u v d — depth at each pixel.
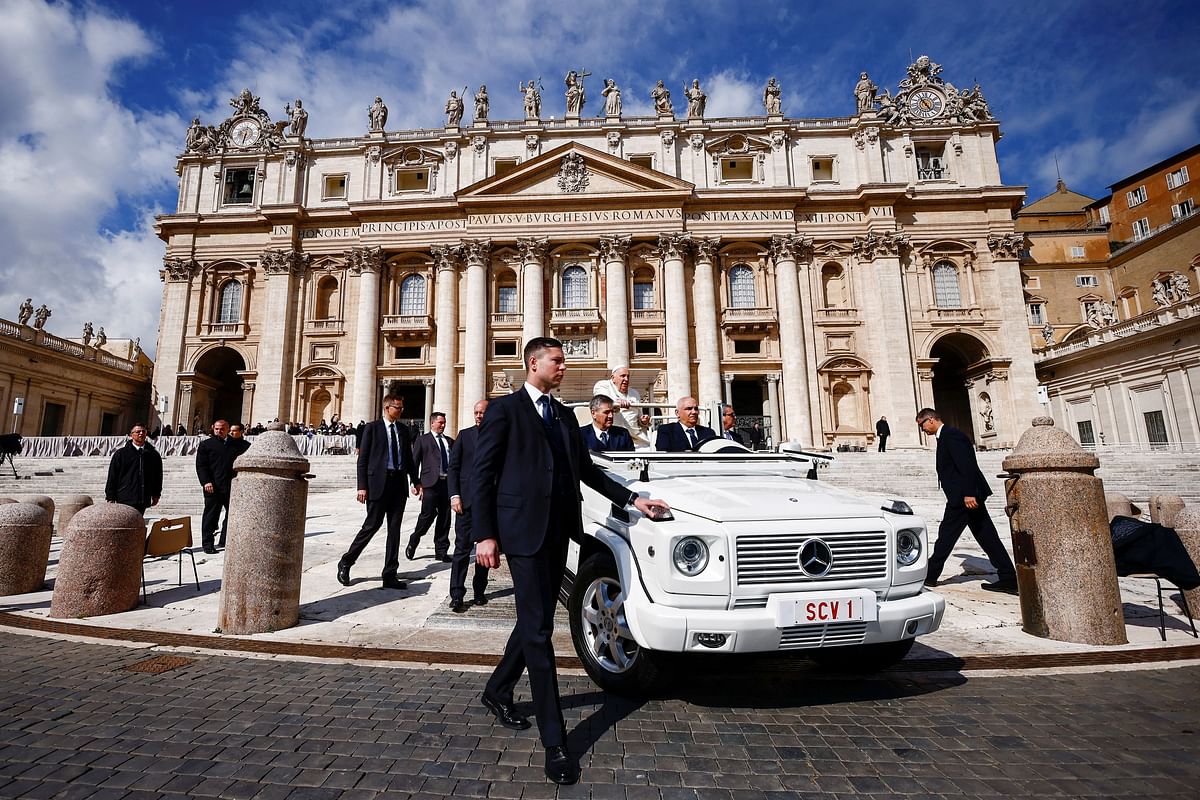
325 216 37.66
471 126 39.34
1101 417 34.25
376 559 9.59
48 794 2.75
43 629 5.73
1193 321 27.75
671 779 2.97
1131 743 3.38
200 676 4.48
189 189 39.34
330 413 36.19
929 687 4.33
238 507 5.84
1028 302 46.12
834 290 37.47
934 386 41.22
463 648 5.20
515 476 3.64
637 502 3.93
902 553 4.11
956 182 38.03
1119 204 47.41
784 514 3.94
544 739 3.07
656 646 3.60
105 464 22.66
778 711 3.87
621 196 36.50
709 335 35.97
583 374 34.91
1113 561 5.50
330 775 2.99
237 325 37.03
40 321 33.97
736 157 38.78
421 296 37.97
